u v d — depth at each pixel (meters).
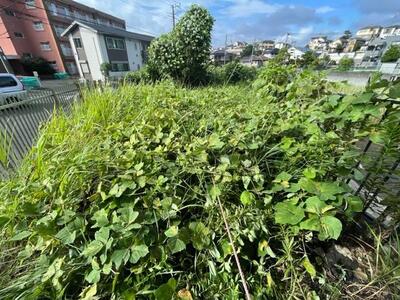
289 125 1.30
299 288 0.87
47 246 0.88
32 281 0.81
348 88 1.60
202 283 0.86
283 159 1.23
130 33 25.05
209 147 1.27
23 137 2.67
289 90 1.80
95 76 21.06
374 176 1.05
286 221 0.86
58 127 1.81
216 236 0.96
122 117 2.04
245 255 0.92
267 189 1.11
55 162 1.26
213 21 7.40
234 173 1.13
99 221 0.89
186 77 7.27
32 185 1.11
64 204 1.02
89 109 2.08
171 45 7.07
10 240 0.91
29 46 23.97
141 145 1.42
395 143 0.94
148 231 0.88
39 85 14.73
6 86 7.20
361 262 1.01
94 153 1.31
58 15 24.30
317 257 1.02
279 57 2.77
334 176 1.11
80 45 20.19
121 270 0.83
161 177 1.08
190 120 1.82
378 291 0.87
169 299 0.76
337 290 0.87
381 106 0.99
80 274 0.84
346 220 1.09
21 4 22.00
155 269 0.85
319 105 1.39
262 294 0.85
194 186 1.13
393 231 1.02
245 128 1.43
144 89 2.86
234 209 1.05
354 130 1.16
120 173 1.15
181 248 0.84
